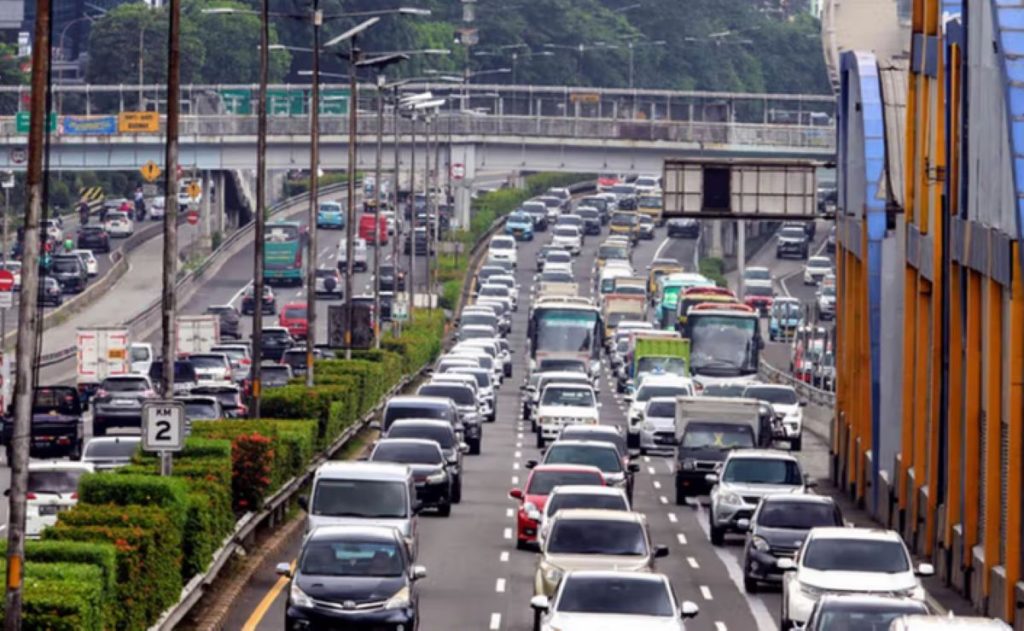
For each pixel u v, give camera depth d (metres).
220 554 95.81
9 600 62.41
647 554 91.19
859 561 88.44
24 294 65.06
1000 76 93.62
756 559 102.12
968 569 104.88
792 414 183.38
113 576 69.44
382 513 101.94
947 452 111.44
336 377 172.38
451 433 139.88
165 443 94.56
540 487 117.94
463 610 94.56
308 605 81.75
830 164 145.12
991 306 99.62
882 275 140.12
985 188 101.31
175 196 107.25
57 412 153.00
